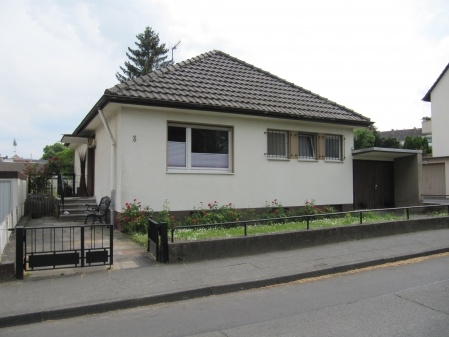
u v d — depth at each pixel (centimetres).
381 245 934
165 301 579
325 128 1448
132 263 743
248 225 1140
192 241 774
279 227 1034
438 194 2308
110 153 1189
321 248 897
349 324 474
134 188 1084
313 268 728
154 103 1072
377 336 435
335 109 1506
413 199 1532
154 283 626
